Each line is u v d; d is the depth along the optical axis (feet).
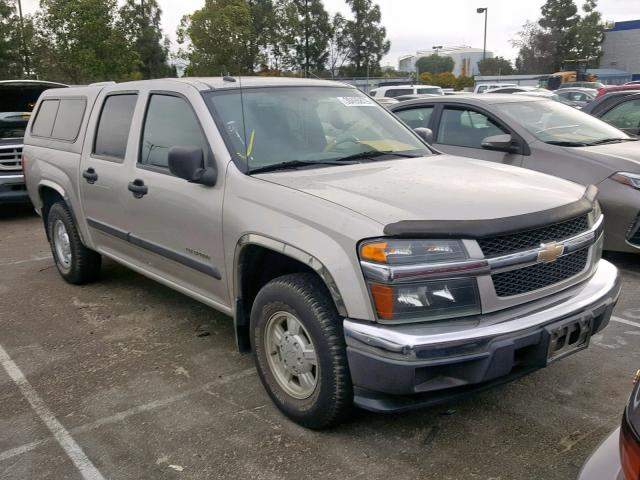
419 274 9.13
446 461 10.04
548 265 10.23
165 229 13.97
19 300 18.75
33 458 10.60
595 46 218.79
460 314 9.40
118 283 20.02
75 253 19.06
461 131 22.81
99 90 17.97
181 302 18.07
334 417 10.43
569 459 9.98
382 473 9.79
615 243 19.13
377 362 9.21
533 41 218.38
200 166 12.37
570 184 12.12
